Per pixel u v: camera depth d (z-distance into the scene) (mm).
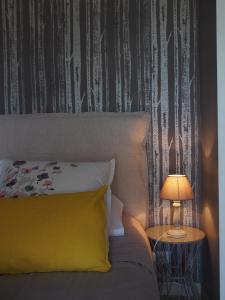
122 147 2512
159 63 2637
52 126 2545
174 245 2637
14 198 1858
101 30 2641
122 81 2652
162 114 2656
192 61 2627
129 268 1643
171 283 2650
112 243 1939
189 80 2637
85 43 2652
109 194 2066
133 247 1888
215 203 2201
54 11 2650
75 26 2648
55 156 2514
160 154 2672
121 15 2631
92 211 1734
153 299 1388
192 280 2656
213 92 2182
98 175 2150
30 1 2654
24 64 2680
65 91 2676
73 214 1702
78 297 1371
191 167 2666
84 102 2672
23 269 1638
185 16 2611
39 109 2684
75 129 2531
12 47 2676
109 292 1410
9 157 2533
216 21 2053
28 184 2049
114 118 2547
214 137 2189
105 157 2504
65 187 2037
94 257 1623
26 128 2555
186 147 2662
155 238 2369
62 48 2662
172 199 2381
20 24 2668
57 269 1635
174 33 2621
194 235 2430
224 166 2094
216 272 2221
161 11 2615
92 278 1542
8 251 1630
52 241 1634
